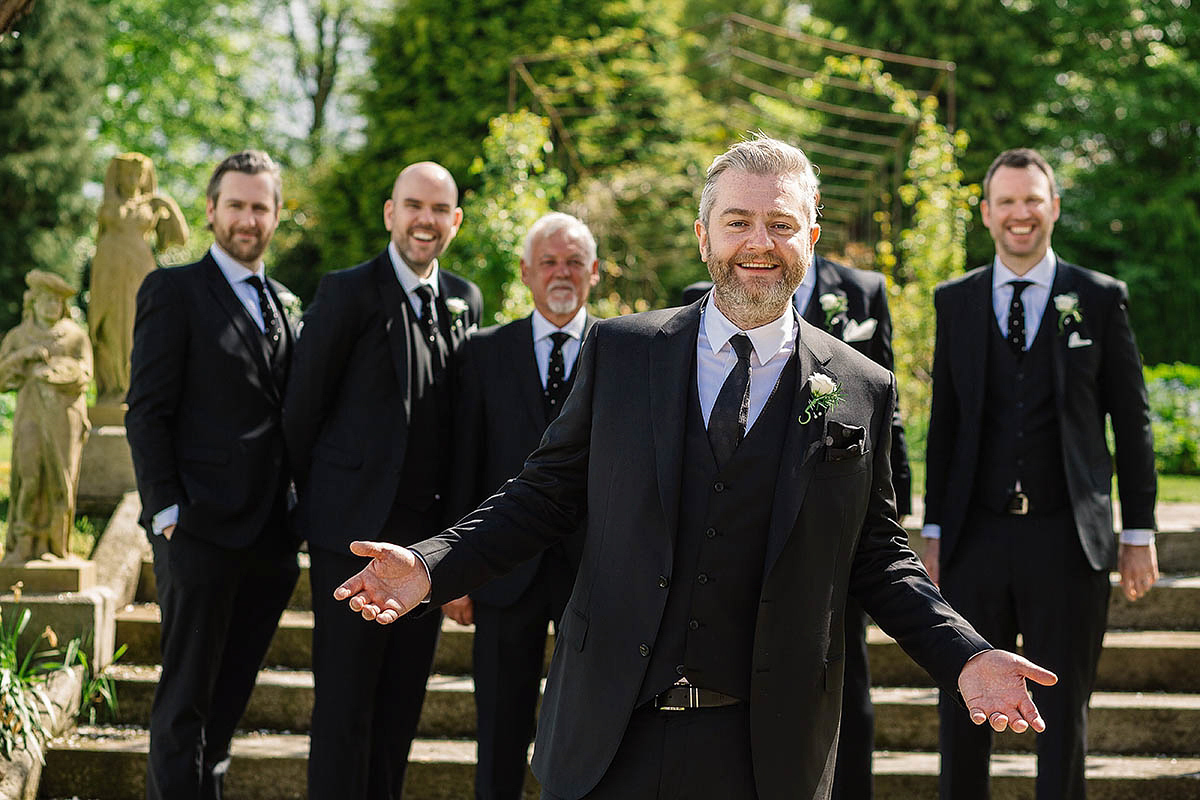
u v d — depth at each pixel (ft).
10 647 14.34
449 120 55.72
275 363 13.11
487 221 26.63
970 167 67.51
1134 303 66.69
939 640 7.52
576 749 7.79
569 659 7.98
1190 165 69.82
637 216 48.91
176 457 12.53
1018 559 12.03
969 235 66.59
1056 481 12.04
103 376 19.58
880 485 8.21
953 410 12.74
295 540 13.32
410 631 12.62
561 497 8.20
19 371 15.43
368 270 12.75
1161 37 69.92
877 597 8.04
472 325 13.66
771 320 8.01
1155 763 14.35
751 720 7.60
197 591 12.26
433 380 12.78
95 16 59.36
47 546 15.53
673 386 7.91
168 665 12.34
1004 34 68.18
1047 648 11.91
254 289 13.26
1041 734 11.91
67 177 58.39
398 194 12.82
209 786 12.87
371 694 12.22
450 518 12.75
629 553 7.78
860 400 8.08
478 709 12.66
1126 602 16.92
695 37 63.57
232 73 74.64
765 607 7.62
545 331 13.03
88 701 14.88
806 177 7.91
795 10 79.87
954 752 12.03
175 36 71.00
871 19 70.79
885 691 15.60
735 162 7.85
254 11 76.79
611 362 8.14
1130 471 12.48
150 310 12.62
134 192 19.54
